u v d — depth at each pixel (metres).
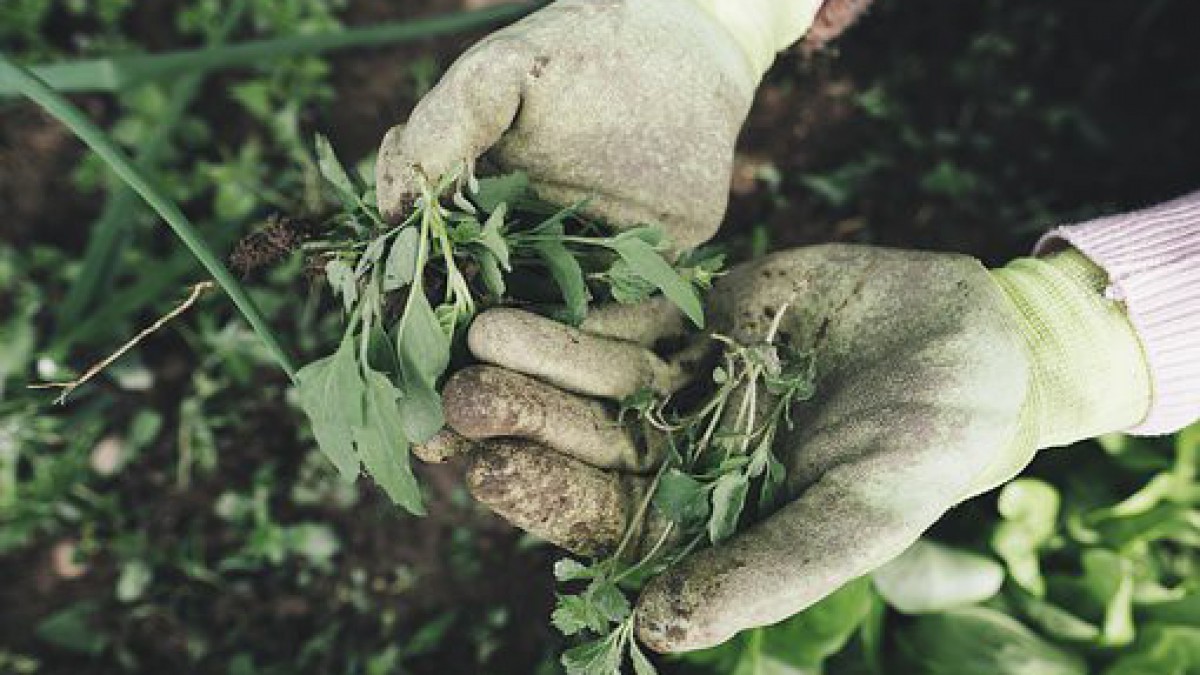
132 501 0.95
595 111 0.50
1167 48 1.02
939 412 0.48
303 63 0.99
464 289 0.48
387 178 0.49
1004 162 1.00
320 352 0.93
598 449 0.49
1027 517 0.77
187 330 0.94
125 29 1.02
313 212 0.59
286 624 0.95
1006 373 0.49
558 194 0.52
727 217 0.98
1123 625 0.76
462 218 0.48
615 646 0.49
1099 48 1.02
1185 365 0.52
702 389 0.54
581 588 0.75
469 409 0.46
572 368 0.48
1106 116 1.01
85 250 0.98
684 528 0.50
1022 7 1.03
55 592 0.94
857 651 0.77
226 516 0.94
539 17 0.51
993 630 0.75
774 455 0.52
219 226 0.91
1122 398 0.53
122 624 0.94
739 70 0.53
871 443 0.48
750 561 0.47
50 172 0.99
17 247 0.97
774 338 0.54
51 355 0.86
